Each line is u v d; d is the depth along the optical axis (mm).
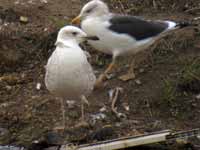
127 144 6914
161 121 7652
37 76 8766
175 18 10078
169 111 7848
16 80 8617
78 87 7039
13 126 7582
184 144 7020
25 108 7941
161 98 7996
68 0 10867
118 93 8242
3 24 9883
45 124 7598
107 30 8156
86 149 6859
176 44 9250
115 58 8453
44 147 7109
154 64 8891
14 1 10695
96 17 8242
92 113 7844
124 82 8539
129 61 9109
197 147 7008
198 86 8195
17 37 9438
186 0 10625
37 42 9406
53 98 8164
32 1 10734
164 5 10586
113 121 7668
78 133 7340
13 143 7246
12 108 7941
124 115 7766
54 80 6988
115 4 10742
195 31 9539
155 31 8453
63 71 6875
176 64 8789
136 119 7703
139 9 10531
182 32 9523
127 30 8195
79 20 8438
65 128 7457
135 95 8195
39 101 8102
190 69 8438
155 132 7164
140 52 9164
